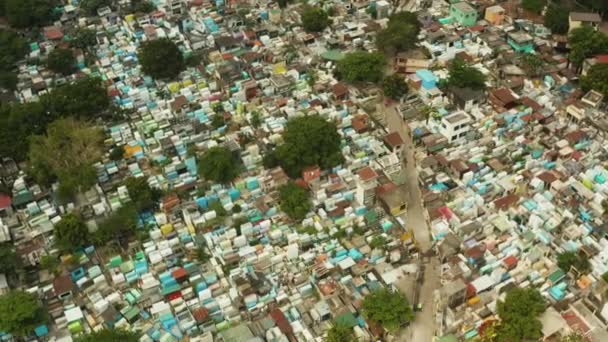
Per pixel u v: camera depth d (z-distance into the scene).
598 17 107.50
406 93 95.62
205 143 86.12
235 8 121.56
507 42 107.69
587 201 73.56
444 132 85.56
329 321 61.81
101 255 70.44
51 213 75.50
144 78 100.69
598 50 98.25
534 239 68.94
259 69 100.81
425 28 113.12
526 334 57.66
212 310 63.12
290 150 78.25
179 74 102.06
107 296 65.00
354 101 95.50
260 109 93.12
